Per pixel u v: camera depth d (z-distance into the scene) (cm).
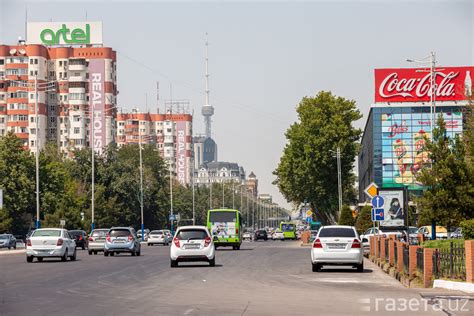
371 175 13412
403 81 12725
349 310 1955
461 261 2573
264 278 3262
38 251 4959
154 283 2961
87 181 13538
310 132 11106
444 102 12669
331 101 11231
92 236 6662
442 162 5072
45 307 2059
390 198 5678
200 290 2619
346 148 10994
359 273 3638
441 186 5091
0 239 8900
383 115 12750
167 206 16138
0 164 10888
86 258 5594
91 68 19412
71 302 2197
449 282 2528
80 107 19338
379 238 4566
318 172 11081
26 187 11125
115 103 19988
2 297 2373
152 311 1948
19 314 1894
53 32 19725
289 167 11194
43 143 18788
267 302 2178
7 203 10994
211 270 3884
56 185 11700
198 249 4181
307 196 11262
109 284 2914
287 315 1853
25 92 18800
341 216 9694
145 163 17312
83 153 13688
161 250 7625
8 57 18888
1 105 18888
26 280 3166
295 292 2522
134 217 14100
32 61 18862
